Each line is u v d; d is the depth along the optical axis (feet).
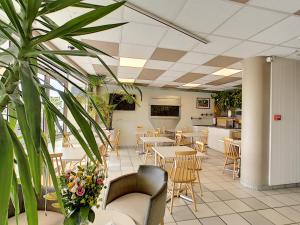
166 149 12.67
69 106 2.20
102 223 5.44
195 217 9.11
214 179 14.42
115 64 16.39
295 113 13.60
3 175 1.37
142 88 28.02
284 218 9.23
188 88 28.73
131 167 16.96
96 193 4.46
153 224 6.23
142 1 7.23
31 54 2.05
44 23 2.58
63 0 2.10
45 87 2.38
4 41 2.61
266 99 13.01
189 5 7.40
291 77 13.52
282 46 11.23
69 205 4.17
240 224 8.64
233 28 9.14
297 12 7.65
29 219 1.57
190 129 28.94
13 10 1.90
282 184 13.16
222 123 26.55
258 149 12.94
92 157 2.22
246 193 12.07
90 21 2.04
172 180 9.57
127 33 10.07
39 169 1.68
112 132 22.04
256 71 13.10
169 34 10.05
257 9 7.52
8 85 2.07
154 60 14.79
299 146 13.67
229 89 28.40
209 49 12.01
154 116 28.22
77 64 16.79
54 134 2.62
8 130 1.66
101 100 19.58
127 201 7.19
